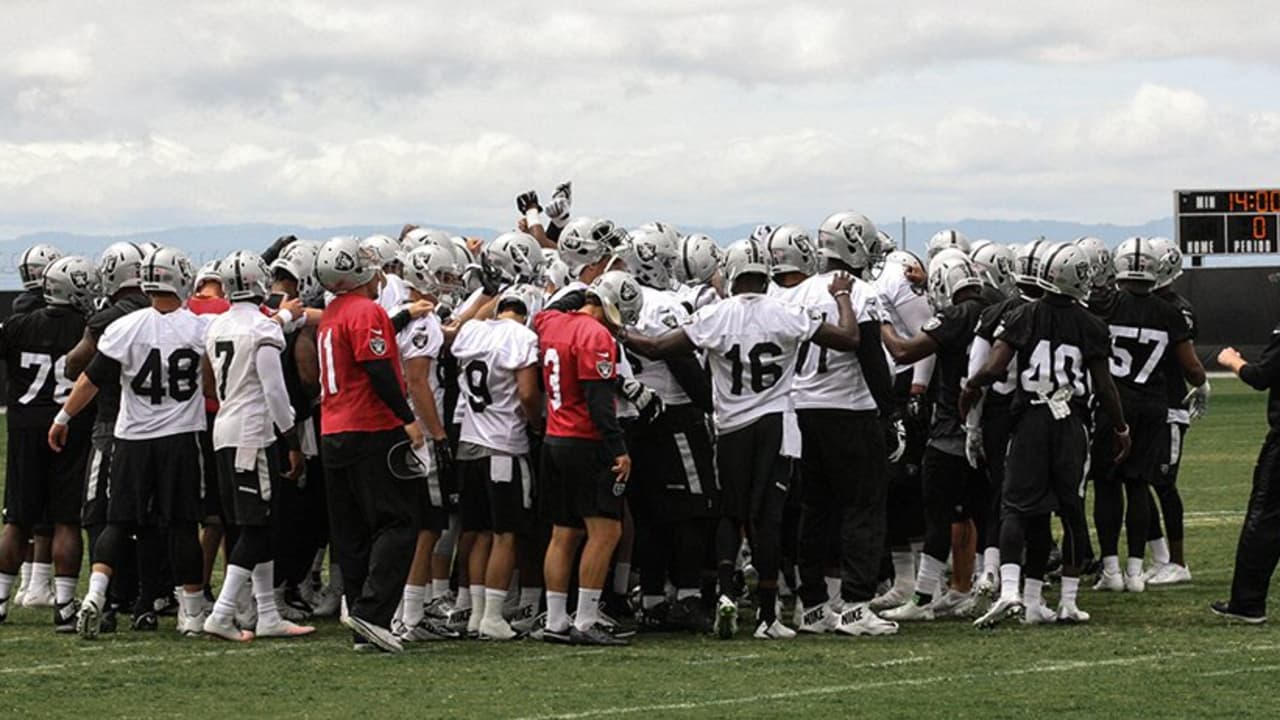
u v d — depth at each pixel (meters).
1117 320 42.16
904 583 40.59
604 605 38.47
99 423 36.81
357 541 35.03
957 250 39.28
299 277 39.72
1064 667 31.73
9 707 29.05
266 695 29.97
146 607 37.53
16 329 38.66
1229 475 68.69
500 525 36.03
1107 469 41.78
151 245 38.25
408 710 28.53
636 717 27.73
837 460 36.09
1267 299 118.00
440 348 37.53
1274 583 42.09
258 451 35.59
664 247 38.19
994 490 37.94
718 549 36.03
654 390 36.88
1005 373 37.16
